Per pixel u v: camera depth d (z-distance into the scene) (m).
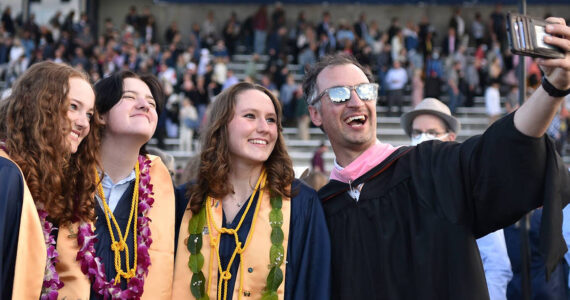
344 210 3.09
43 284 2.72
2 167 2.58
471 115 15.97
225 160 3.17
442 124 4.62
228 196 3.20
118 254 2.97
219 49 17.50
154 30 19.11
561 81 2.39
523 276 4.19
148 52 17.33
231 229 3.08
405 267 2.89
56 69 2.82
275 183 3.15
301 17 18.92
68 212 2.86
